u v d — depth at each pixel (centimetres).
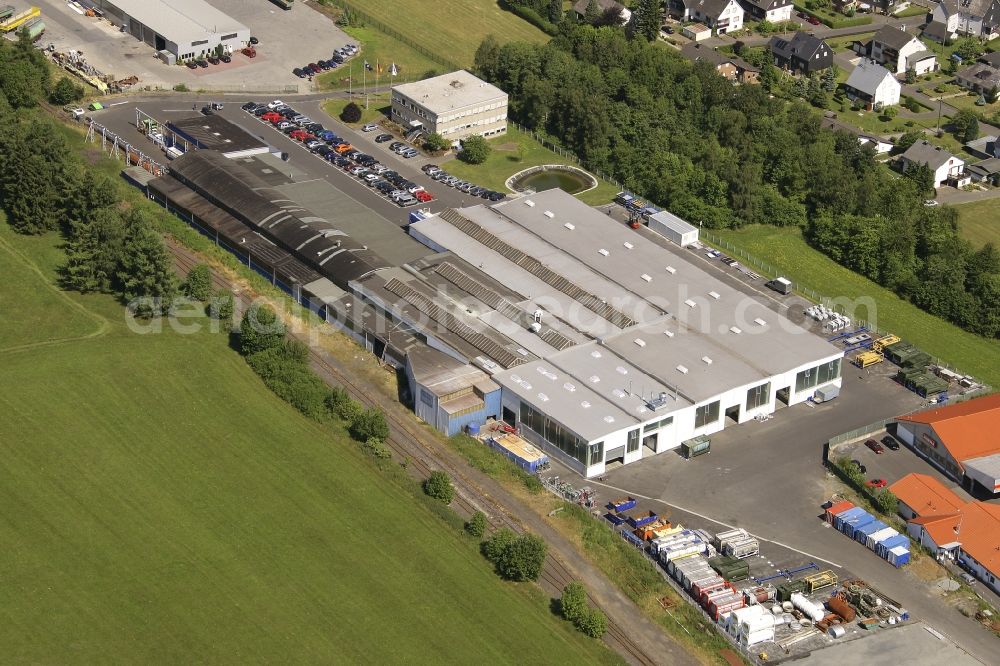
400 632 16150
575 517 18175
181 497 17938
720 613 16625
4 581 16312
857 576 17575
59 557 16762
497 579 17100
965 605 17212
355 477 18588
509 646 16088
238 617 16138
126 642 15650
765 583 17312
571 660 15988
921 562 17875
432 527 17812
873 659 16275
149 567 16738
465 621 16388
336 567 17025
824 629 16700
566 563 17438
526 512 18250
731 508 18650
